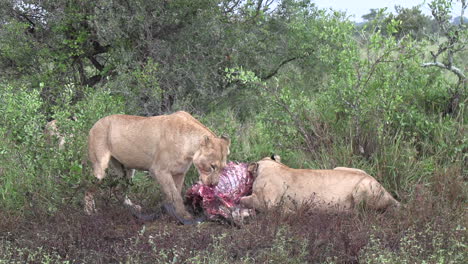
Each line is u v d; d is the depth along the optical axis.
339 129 9.22
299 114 9.34
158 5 12.45
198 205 7.73
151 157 7.48
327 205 7.06
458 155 8.60
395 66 9.03
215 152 7.06
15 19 12.58
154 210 7.61
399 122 9.28
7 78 12.66
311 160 8.86
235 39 13.02
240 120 12.84
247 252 6.01
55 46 12.79
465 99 9.92
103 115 9.05
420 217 6.69
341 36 8.97
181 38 12.80
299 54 14.09
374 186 7.13
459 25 9.60
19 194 7.62
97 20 12.16
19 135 8.43
